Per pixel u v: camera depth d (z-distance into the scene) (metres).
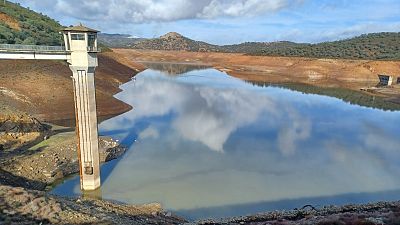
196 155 42.41
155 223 24.39
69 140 41.06
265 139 49.94
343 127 59.22
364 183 35.91
